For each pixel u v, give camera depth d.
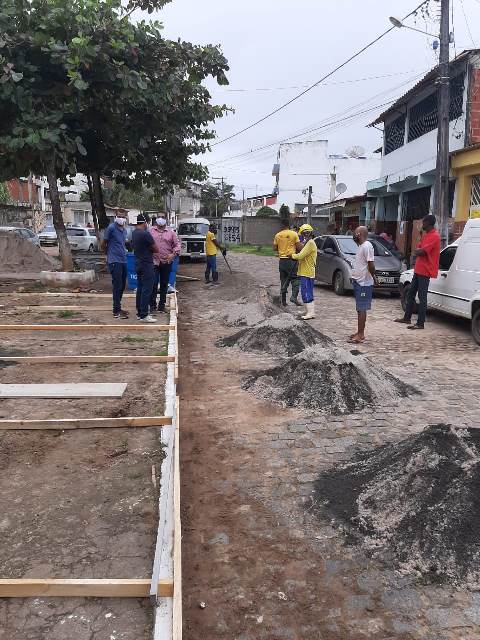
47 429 4.68
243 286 15.46
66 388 5.65
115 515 3.42
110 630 2.49
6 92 10.56
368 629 2.71
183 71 13.55
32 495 3.63
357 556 3.23
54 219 13.94
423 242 9.72
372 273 8.50
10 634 2.45
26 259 17.70
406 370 7.10
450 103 17.17
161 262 10.41
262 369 7.04
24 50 11.13
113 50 11.45
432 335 9.38
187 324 10.23
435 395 6.07
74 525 3.30
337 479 4.03
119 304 9.74
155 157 16.53
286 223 11.95
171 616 2.55
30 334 8.36
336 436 4.93
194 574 3.09
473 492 3.45
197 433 5.00
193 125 15.12
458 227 16.31
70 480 3.84
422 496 3.52
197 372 6.95
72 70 10.70
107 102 12.75
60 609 2.62
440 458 3.72
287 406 5.68
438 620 2.76
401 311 12.10
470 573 3.04
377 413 5.50
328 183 48.72
